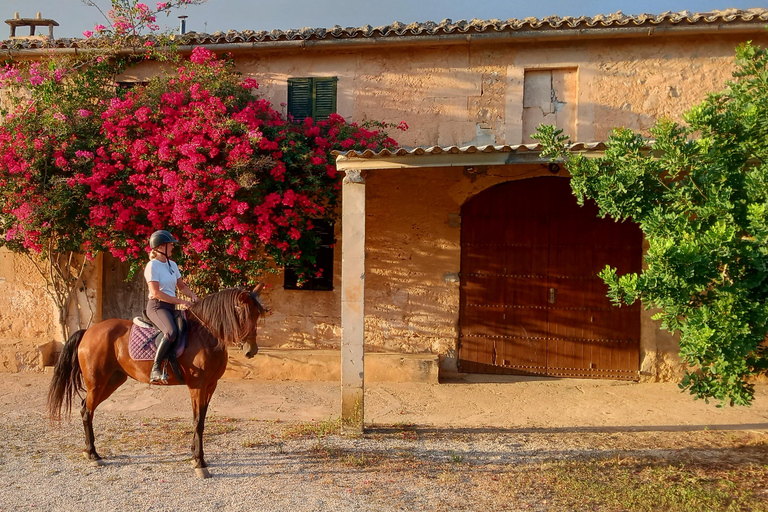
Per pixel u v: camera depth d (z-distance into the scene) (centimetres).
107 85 957
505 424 723
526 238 969
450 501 491
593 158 539
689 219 477
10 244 915
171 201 817
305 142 892
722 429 698
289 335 995
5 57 991
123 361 559
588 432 684
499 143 941
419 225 975
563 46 929
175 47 928
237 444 627
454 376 966
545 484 523
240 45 941
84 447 612
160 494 496
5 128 862
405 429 686
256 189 834
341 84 968
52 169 860
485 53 945
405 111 959
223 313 536
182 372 546
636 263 941
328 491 508
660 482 524
